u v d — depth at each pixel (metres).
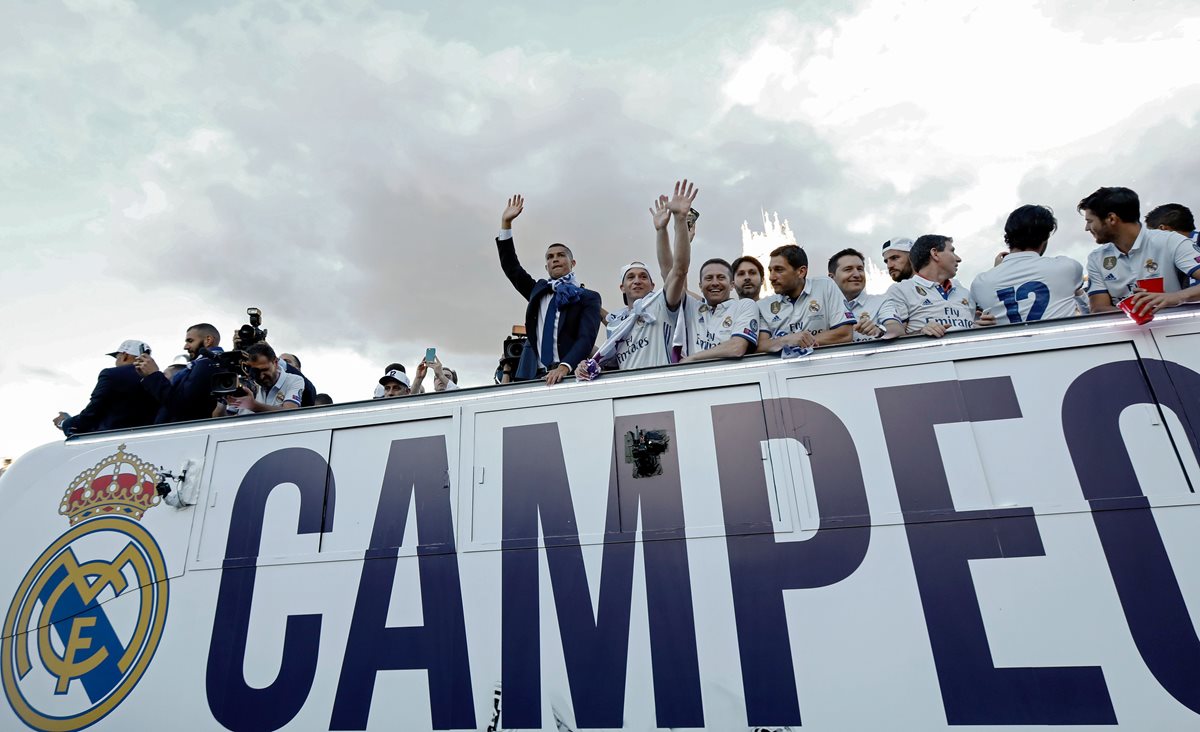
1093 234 3.73
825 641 2.61
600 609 2.83
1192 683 2.32
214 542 3.34
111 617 3.32
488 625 2.91
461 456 3.22
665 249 4.54
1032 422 2.73
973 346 2.89
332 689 2.97
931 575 2.61
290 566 3.21
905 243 4.65
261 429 3.51
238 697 3.05
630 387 3.16
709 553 2.82
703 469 2.95
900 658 2.53
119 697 3.17
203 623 3.20
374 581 3.09
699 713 2.62
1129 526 2.52
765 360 3.08
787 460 2.89
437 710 2.84
